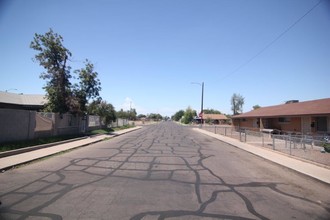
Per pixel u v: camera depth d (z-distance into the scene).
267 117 38.25
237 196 8.12
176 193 8.24
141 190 8.47
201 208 6.93
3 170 11.32
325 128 27.20
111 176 10.36
